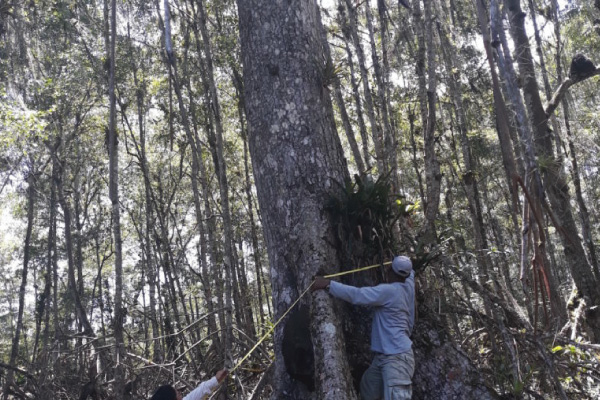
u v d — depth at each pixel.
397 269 5.68
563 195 12.41
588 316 11.64
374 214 6.05
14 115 12.90
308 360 5.60
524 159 5.47
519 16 9.81
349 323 5.98
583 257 12.22
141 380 12.40
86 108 19.30
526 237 5.26
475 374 6.09
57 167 20.11
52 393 12.82
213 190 23.31
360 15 17.92
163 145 22.50
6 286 32.75
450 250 8.37
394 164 11.30
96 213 26.44
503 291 8.31
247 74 6.66
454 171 16.95
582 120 21.14
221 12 17.39
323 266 5.80
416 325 6.20
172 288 18.97
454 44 17.86
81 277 22.75
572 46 22.03
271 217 6.25
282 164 6.27
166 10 7.07
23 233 28.12
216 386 5.68
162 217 20.94
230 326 11.32
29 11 17.94
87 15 18.31
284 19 6.59
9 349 29.59
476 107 19.31
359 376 5.85
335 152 6.44
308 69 6.53
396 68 17.33
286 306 5.99
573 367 7.77
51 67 19.03
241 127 21.05
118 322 11.25
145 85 19.59
